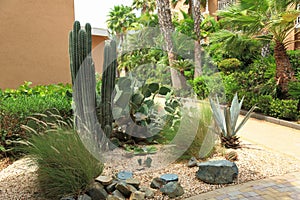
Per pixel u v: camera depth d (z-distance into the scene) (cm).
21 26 598
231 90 769
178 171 330
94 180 275
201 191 284
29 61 614
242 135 529
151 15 1361
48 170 262
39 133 322
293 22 632
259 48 897
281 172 329
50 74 645
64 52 660
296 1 638
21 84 608
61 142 285
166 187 276
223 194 277
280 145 460
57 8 641
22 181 294
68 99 455
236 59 921
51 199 259
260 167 342
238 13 677
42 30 625
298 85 646
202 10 1522
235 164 319
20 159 364
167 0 910
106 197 258
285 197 270
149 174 321
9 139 371
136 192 264
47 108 398
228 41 724
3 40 579
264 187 291
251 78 770
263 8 668
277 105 641
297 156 396
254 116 704
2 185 287
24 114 380
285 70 682
